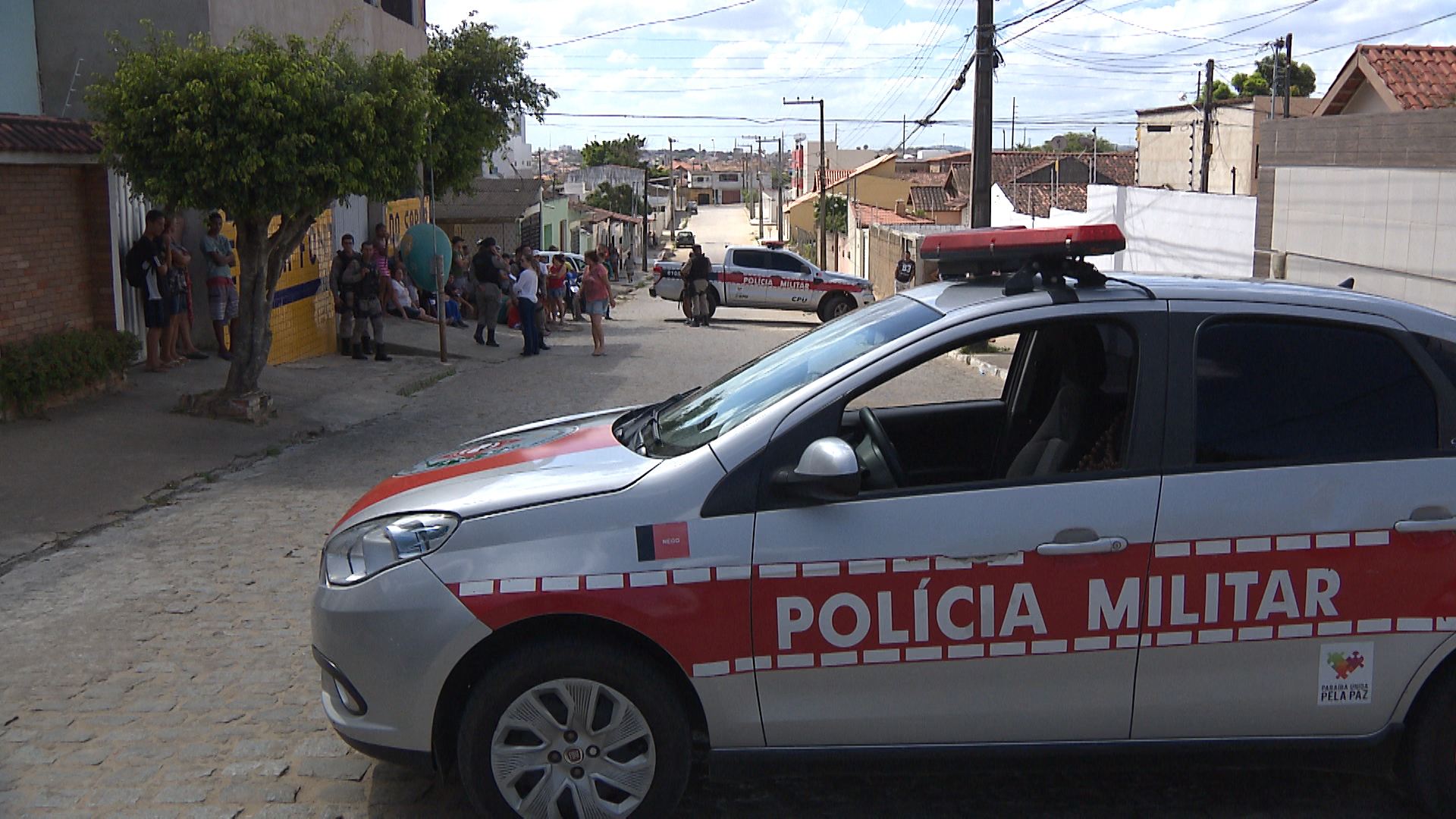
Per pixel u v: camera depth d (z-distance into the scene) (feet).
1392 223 45.06
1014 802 12.97
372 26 64.44
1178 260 63.77
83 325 37.55
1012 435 14.80
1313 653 11.56
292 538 23.93
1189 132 119.14
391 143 35.04
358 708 11.84
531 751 11.49
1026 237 12.61
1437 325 12.24
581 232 187.52
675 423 13.65
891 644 11.43
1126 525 11.41
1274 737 11.80
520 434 15.47
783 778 13.21
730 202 570.05
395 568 11.62
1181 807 12.85
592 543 11.37
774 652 11.39
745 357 62.39
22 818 12.37
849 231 165.17
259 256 35.50
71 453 29.66
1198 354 11.95
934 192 176.96
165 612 19.22
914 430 15.05
